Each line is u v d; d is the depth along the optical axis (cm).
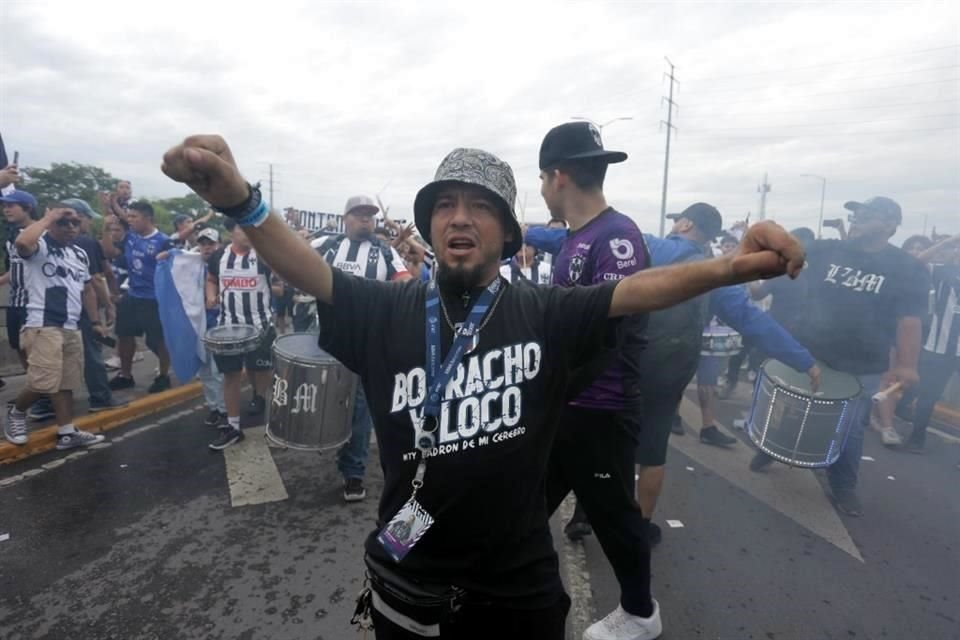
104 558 281
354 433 343
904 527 328
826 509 350
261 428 477
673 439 479
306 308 496
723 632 233
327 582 265
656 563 285
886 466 434
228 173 99
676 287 109
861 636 232
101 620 234
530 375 120
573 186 221
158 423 488
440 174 125
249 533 309
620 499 207
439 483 117
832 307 369
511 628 124
